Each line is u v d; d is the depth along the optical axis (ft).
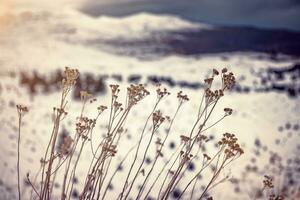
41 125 43.52
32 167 22.62
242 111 64.75
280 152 37.06
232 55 342.44
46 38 588.09
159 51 632.38
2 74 132.36
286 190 19.77
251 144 40.78
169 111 61.41
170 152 32.60
